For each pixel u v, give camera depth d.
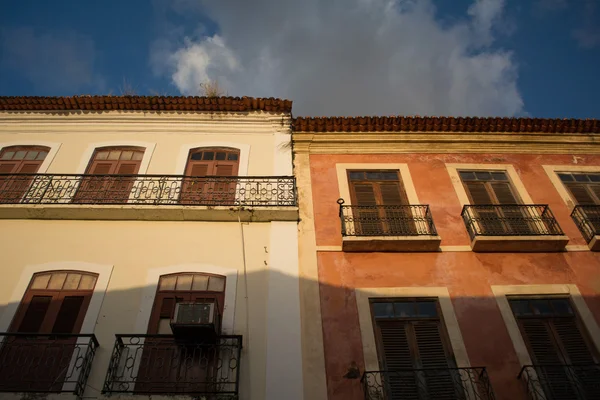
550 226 10.07
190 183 10.80
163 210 9.67
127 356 7.62
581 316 8.70
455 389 7.63
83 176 10.61
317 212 10.30
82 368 7.29
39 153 11.57
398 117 11.97
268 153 11.62
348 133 12.09
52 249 9.18
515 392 7.64
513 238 9.51
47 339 7.87
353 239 9.36
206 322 7.57
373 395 7.43
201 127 12.26
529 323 8.60
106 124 12.22
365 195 10.88
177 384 7.18
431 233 9.65
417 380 7.75
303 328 8.24
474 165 11.69
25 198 9.93
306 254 9.42
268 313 8.36
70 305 8.41
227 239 9.57
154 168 11.15
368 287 8.93
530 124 12.23
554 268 9.45
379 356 8.05
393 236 9.39
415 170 11.45
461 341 8.23
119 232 9.56
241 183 10.60
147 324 8.15
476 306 8.73
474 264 9.41
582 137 12.39
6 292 8.45
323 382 7.61
